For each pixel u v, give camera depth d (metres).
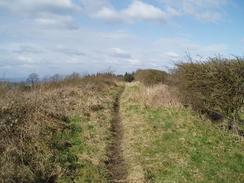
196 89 19.95
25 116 14.69
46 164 11.57
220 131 17.16
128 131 17.41
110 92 33.59
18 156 11.25
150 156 13.53
